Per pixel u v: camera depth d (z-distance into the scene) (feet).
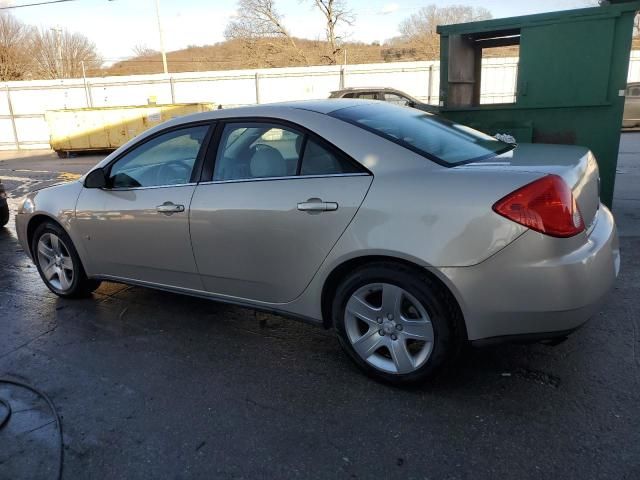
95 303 14.43
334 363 10.62
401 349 9.21
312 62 149.28
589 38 18.40
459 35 21.97
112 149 66.54
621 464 7.41
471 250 8.13
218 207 10.59
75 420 9.12
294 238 9.75
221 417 9.02
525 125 20.16
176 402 9.53
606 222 9.65
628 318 11.76
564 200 8.02
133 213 12.01
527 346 10.77
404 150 9.18
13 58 165.78
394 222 8.66
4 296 15.38
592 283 8.20
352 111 10.50
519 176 8.14
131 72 248.52
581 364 10.02
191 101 83.66
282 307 10.53
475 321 8.41
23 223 14.84
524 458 7.65
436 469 7.55
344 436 8.37
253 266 10.47
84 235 13.25
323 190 9.38
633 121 56.24
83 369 10.85
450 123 11.69
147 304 14.16
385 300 9.14
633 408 8.63
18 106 85.56
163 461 8.02
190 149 11.45
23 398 9.90
